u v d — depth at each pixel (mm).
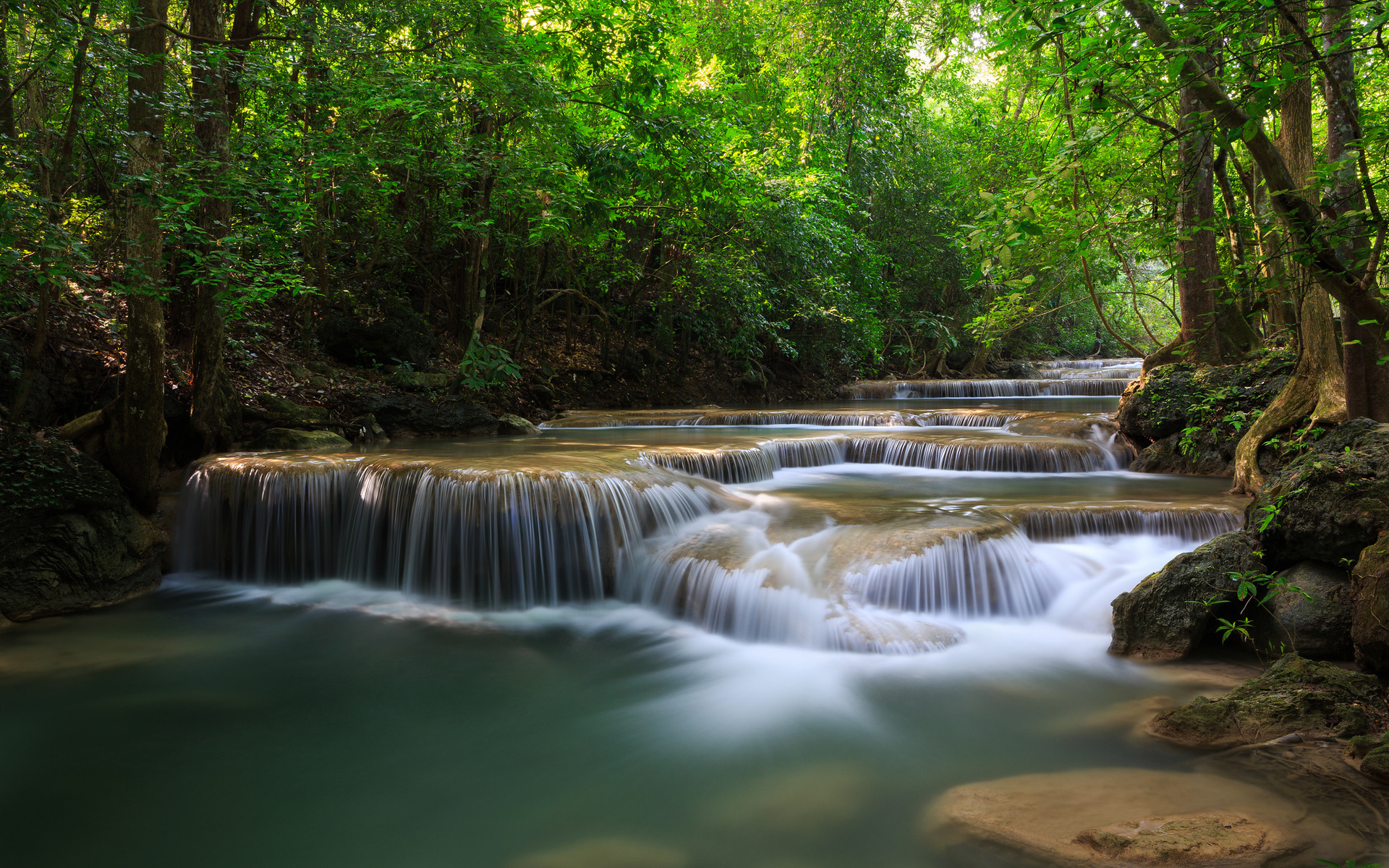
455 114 12492
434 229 14680
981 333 12695
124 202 7723
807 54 21938
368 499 8250
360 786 4480
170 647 6629
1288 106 6922
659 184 13195
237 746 4965
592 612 7461
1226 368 10523
